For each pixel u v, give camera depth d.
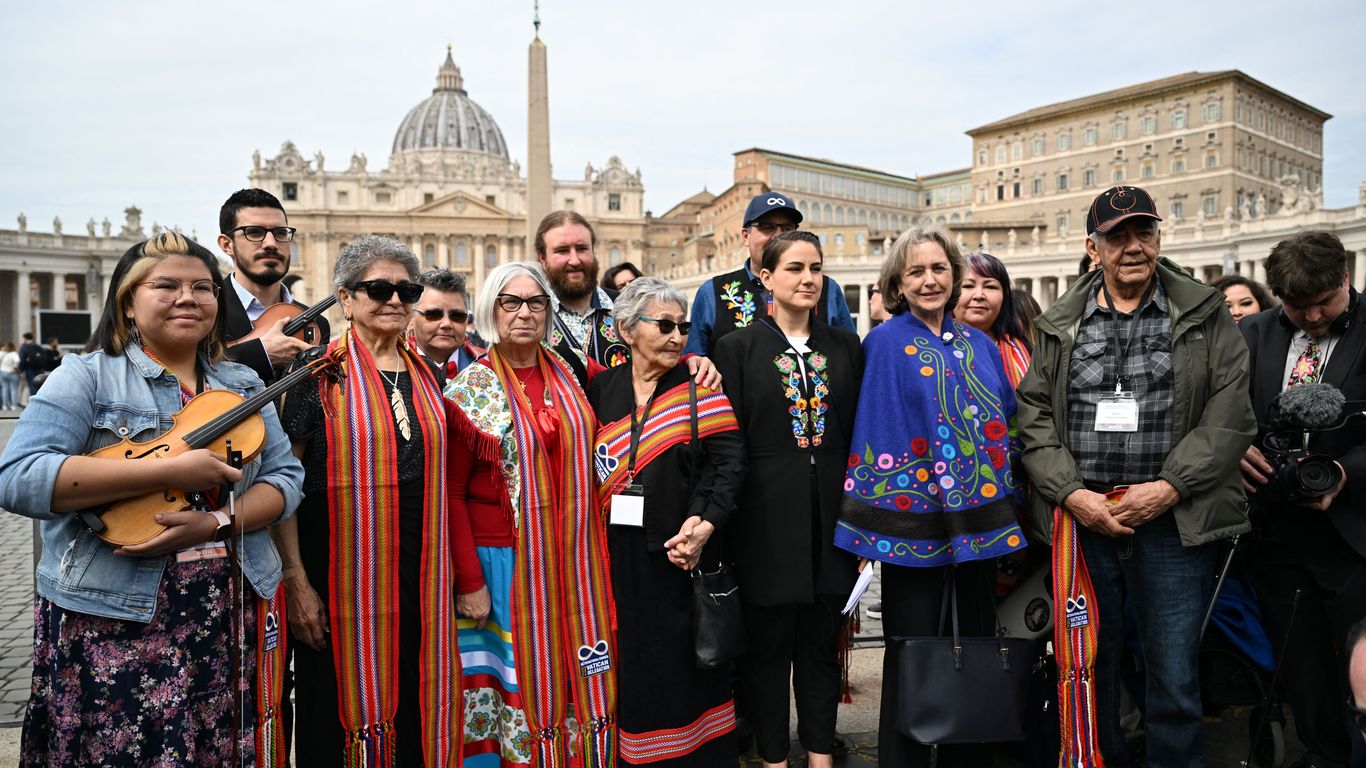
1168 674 3.07
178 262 2.48
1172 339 3.12
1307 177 66.88
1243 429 3.01
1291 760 3.67
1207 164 58.66
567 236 4.41
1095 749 3.11
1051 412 3.29
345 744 2.86
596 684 3.13
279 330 3.46
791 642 3.29
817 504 3.28
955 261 3.34
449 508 3.09
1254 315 3.89
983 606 3.28
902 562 3.15
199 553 2.49
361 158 81.81
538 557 3.08
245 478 2.61
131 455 2.34
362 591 2.87
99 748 2.32
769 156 68.62
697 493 3.14
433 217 78.50
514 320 3.18
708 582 3.11
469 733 3.16
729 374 3.37
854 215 75.50
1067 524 3.16
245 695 2.60
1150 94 60.94
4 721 4.07
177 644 2.42
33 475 2.20
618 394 3.34
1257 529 3.59
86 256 55.41
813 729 3.29
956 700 3.01
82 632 2.33
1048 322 3.33
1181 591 3.07
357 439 2.88
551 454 3.18
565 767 3.08
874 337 3.38
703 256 73.62
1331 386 3.28
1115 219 3.07
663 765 3.09
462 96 113.50
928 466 3.20
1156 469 3.11
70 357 2.46
